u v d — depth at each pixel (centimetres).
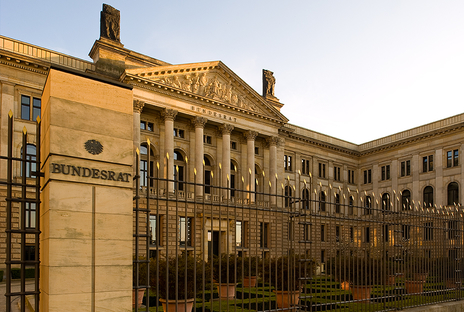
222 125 5441
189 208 3981
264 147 6081
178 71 4972
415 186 6550
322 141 7006
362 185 7556
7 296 764
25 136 841
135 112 4612
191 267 1452
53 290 771
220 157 5528
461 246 1973
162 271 1423
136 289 896
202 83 5241
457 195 5934
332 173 7238
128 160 907
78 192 829
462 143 5928
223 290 1923
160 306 1816
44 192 873
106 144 878
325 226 1415
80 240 818
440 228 1866
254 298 1945
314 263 1639
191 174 5109
